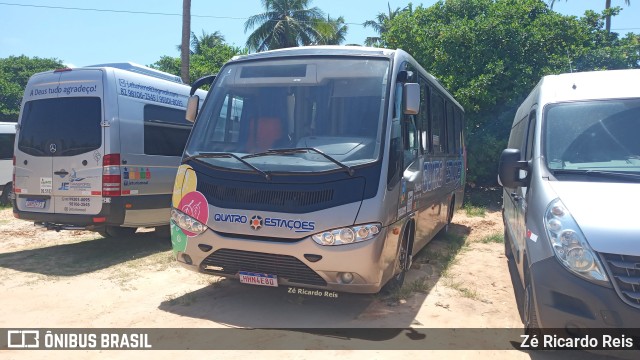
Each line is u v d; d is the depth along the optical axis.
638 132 4.79
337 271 4.80
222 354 4.39
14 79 34.84
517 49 14.56
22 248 8.59
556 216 4.12
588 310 3.77
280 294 6.02
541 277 4.04
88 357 4.32
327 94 5.52
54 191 7.71
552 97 5.37
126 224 7.79
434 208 7.85
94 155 7.48
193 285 6.36
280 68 5.82
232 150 5.47
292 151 5.10
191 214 5.26
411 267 7.43
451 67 14.87
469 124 14.90
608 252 3.75
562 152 4.84
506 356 4.46
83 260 7.63
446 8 16.17
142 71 8.99
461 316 5.43
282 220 4.86
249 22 32.44
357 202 4.80
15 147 8.07
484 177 15.30
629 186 4.30
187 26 17.62
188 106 6.13
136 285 6.34
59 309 5.48
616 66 14.55
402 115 5.59
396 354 4.44
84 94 7.64
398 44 15.60
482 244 9.52
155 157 8.33
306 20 32.47
